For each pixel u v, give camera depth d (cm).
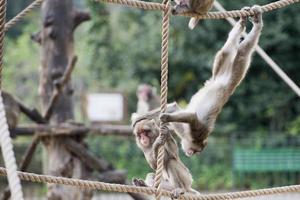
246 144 2861
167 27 989
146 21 3170
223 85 1073
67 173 1653
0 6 888
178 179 1067
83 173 1652
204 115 1063
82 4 3650
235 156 2838
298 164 2817
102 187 977
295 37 2992
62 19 1742
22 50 3419
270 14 2983
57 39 1734
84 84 3231
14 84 3316
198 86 3070
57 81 1627
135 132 1085
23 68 3359
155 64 3141
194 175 2867
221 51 1080
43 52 1744
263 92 3038
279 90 3033
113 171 1633
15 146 2548
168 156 1071
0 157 2419
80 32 3456
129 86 3144
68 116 1731
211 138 3030
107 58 3200
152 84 3144
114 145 2948
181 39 3016
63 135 1645
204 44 3030
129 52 3170
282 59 3012
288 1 1059
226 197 1029
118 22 3195
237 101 3053
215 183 2847
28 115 1658
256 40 1063
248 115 3066
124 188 980
